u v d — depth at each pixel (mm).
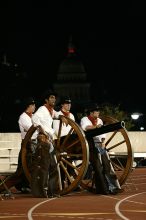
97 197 13641
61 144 14297
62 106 15086
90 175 15844
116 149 25109
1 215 10914
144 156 22250
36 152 13938
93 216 10672
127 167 14930
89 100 121500
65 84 134000
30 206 12109
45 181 13805
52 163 13992
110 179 14344
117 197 13594
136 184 16844
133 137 26188
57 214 10945
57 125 14953
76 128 13906
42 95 14383
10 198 13625
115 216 10625
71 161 14562
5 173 14586
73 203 12547
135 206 11945
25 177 14578
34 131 14258
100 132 14258
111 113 36000
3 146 23781
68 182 14547
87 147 13805
